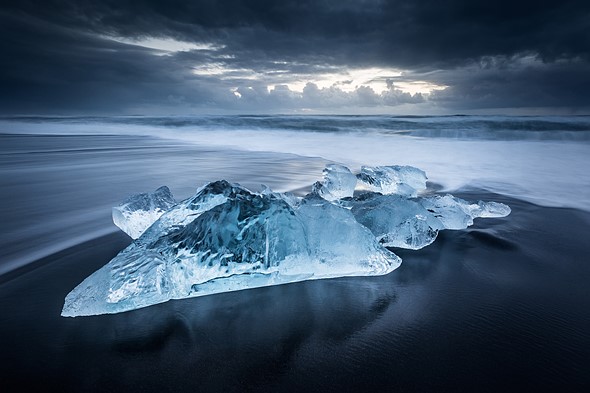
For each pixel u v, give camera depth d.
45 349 1.64
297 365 1.56
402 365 1.56
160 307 2.01
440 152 9.98
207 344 1.70
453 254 2.89
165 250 2.14
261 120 22.00
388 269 2.50
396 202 3.16
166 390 1.40
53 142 12.52
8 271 2.44
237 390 1.41
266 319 1.92
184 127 21.03
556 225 3.65
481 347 1.69
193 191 4.93
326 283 2.35
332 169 4.51
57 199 4.45
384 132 15.70
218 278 2.16
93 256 2.68
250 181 5.69
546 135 12.82
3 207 4.06
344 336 1.78
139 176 6.06
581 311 2.03
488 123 15.82
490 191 5.31
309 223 2.46
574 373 1.51
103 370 1.51
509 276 2.49
